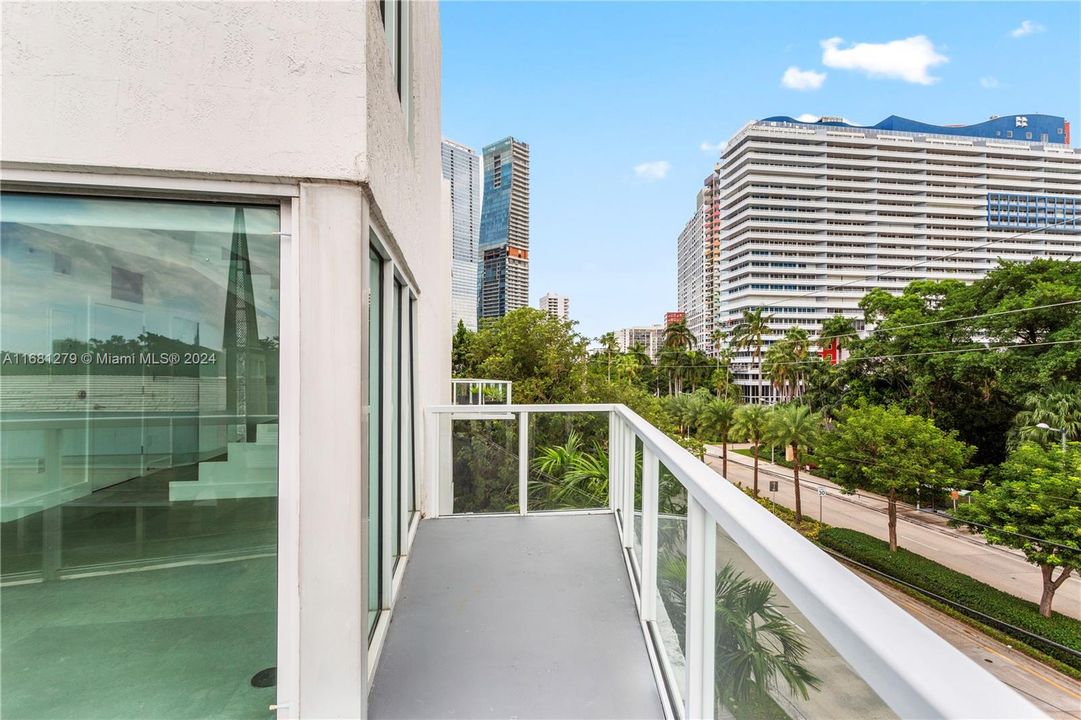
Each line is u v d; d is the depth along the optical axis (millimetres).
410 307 3746
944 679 438
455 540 3705
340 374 1655
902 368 36594
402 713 1884
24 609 1538
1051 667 14414
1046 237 92375
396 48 2977
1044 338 27953
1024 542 17547
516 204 112625
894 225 94312
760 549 832
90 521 1576
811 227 94438
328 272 1658
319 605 1642
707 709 1293
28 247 1570
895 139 94125
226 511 1634
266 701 1633
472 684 2064
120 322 1610
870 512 30266
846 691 652
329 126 1646
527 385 20828
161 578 1604
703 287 128875
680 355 66250
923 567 21047
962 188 93625
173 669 1603
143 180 1591
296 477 1643
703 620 1330
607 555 3441
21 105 1533
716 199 121688
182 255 1639
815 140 94062
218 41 1604
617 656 2273
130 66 1564
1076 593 18359
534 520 4133
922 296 42688
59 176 1563
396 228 2498
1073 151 93250
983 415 30891
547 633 2467
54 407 1563
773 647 878
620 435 3869
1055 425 24234
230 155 1604
